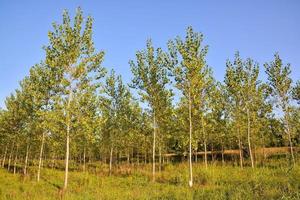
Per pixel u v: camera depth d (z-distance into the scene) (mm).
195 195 13500
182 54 22469
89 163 51562
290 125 28734
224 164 34625
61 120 20859
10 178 28469
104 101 32125
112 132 32875
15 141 37438
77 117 21797
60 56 21688
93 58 22203
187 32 22844
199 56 22594
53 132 22234
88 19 22703
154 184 22641
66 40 22109
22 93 32281
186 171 28078
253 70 29297
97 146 42750
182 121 23562
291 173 16531
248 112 29047
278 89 27672
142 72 26250
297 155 25016
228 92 30531
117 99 32688
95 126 22297
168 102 26391
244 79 29234
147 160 54719
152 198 13797
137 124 33969
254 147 36500
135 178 27875
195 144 23188
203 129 29719
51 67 22531
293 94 28328
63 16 22391
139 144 43438
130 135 33844
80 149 45406
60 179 27469
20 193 18328
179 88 22922
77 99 21562
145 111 27219
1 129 34625
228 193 12625
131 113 33531
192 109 23547
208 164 35656
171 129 28125
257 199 10969
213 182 20031
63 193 17125
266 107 30688
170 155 58781
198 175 24094
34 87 27062
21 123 33625
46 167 45188
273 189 12047
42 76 26141
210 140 37781
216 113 33281
